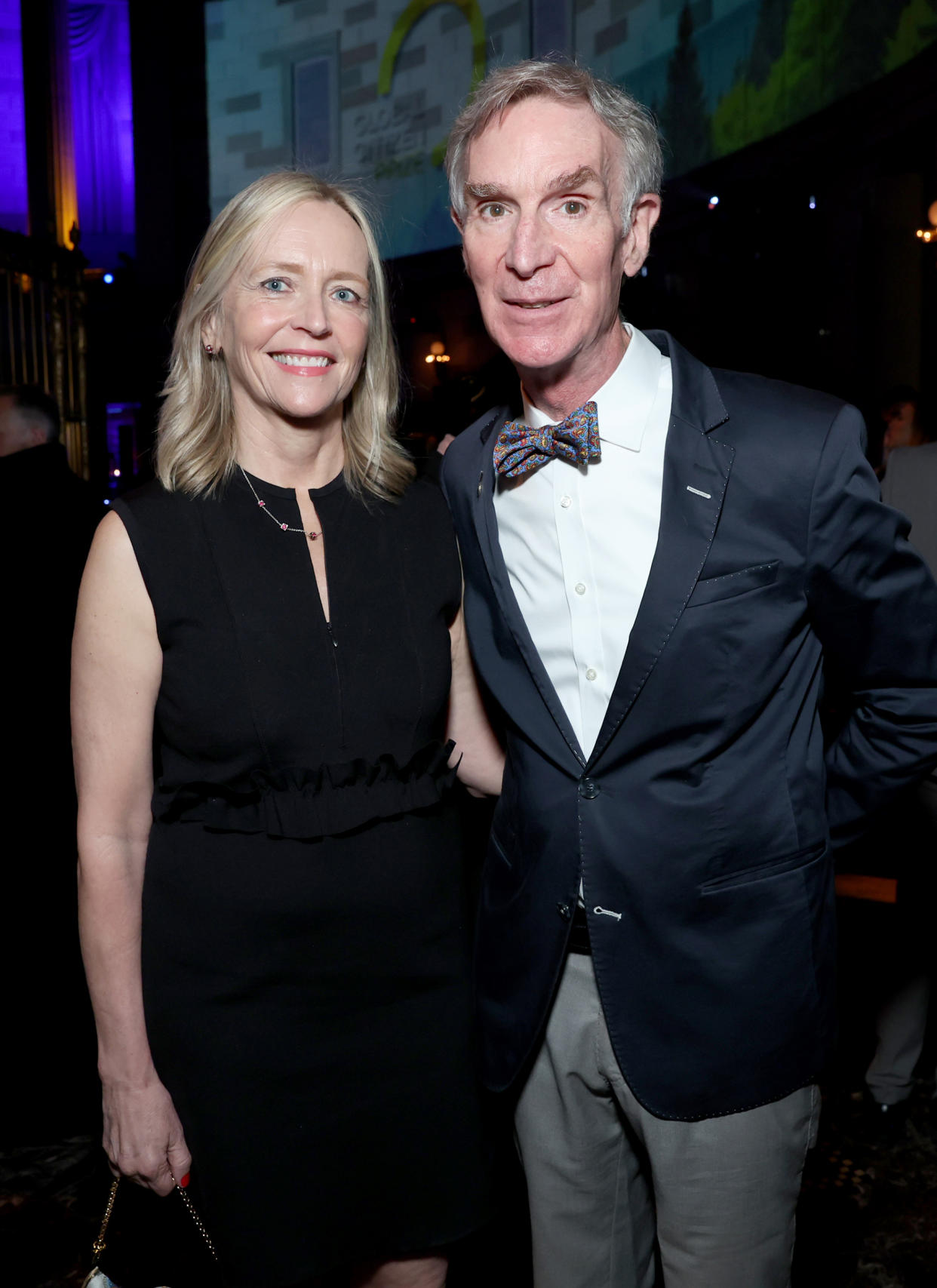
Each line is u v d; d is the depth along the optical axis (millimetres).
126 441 14781
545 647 1454
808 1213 2189
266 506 1462
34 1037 2689
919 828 2377
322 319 1383
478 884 1787
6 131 17672
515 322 1356
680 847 1366
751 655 1329
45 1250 2127
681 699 1344
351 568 1483
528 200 1322
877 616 1341
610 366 1404
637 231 1445
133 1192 2279
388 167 13375
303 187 1417
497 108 1335
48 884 2721
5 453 2850
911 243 8656
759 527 1323
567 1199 1564
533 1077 1538
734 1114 1405
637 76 10719
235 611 1407
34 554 2691
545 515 1437
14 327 5492
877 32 7758
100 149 19234
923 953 2404
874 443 8078
